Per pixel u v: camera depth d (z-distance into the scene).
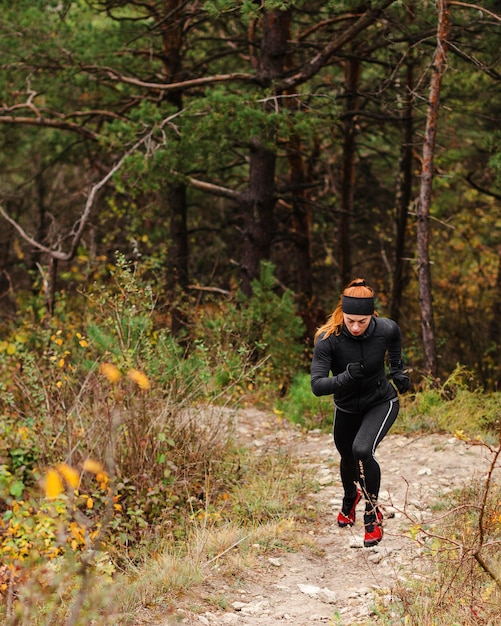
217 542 6.23
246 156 18.53
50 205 24.56
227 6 12.34
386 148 21.72
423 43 14.13
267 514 7.03
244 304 13.33
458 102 16.06
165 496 7.21
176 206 18.72
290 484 7.70
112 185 19.92
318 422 9.93
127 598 5.04
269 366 11.75
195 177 19.08
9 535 5.84
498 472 7.46
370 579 5.62
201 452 7.99
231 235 24.02
